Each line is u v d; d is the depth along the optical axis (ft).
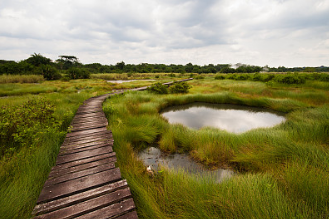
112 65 298.15
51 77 110.52
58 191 6.59
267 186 7.30
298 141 13.16
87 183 7.14
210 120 25.45
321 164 9.11
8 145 11.58
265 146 12.71
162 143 15.65
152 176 10.22
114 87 69.62
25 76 89.51
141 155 14.23
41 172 8.88
